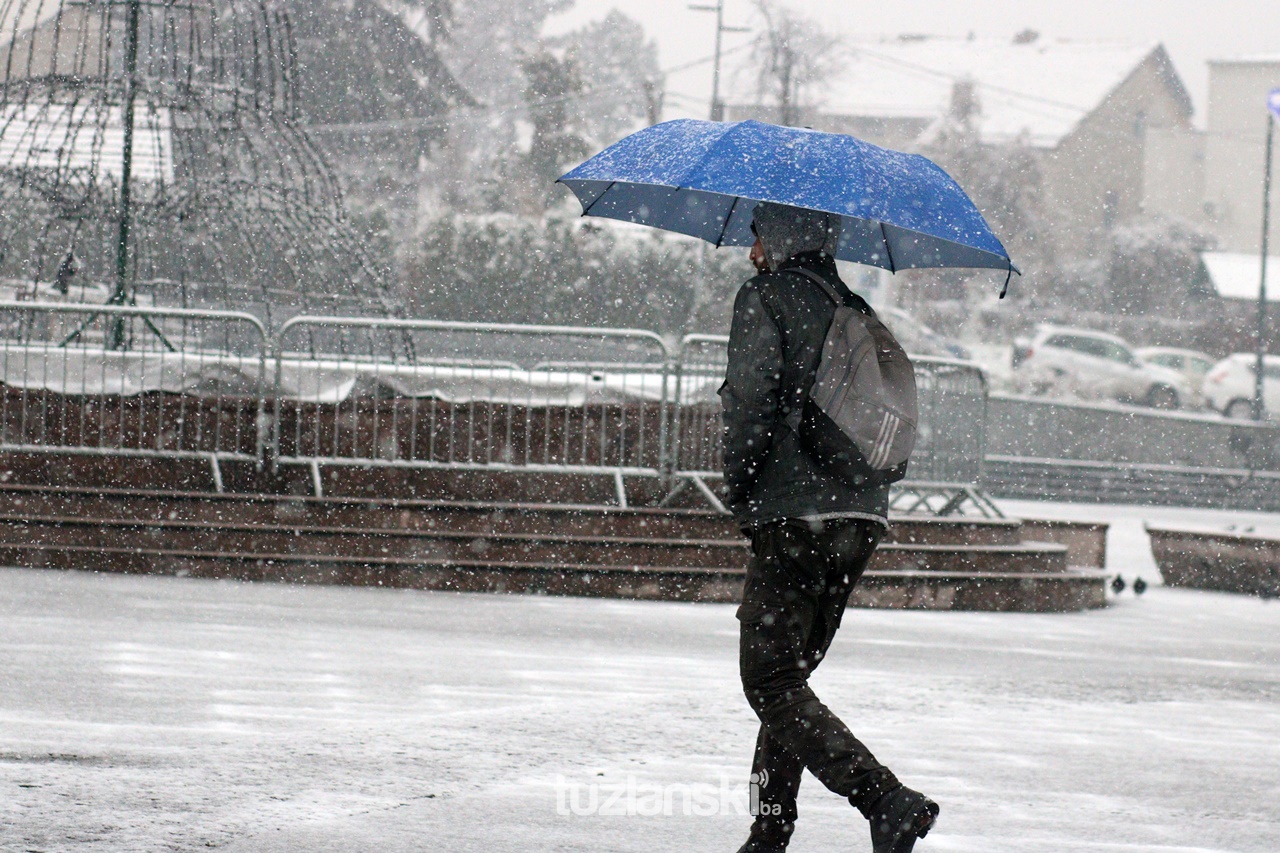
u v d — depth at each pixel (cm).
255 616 1745
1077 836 885
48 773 903
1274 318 12012
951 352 9031
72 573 2086
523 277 7162
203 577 2138
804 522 727
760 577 741
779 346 730
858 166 774
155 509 2223
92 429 2308
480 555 2198
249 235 3136
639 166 794
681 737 1138
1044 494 7344
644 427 2331
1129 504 7425
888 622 2102
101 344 3191
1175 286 12238
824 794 983
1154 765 1141
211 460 2280
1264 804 1013
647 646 1684
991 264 856
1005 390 8938
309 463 2294
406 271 7094
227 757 980
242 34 3909
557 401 2317
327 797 886
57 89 2891
